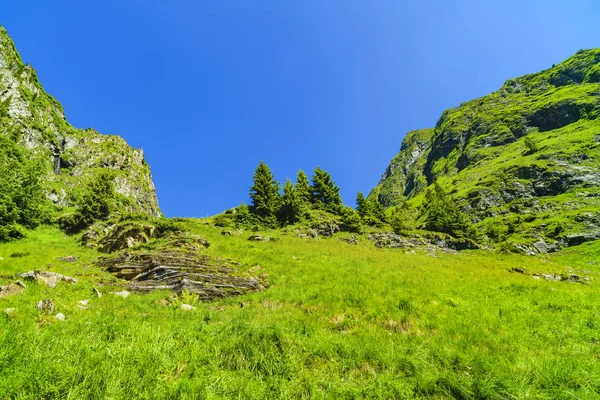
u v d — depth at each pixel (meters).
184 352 6.56
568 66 181.38
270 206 48.28
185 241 21.69
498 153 150.88
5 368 4.64
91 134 125.12
